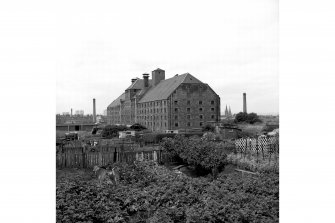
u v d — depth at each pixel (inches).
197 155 610.5
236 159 643.5
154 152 692.7
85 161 649.0
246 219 356.8
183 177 482.6
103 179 494.3
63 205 376.8
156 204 390.6
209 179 540.7
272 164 582.9
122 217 355.6
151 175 508.1
